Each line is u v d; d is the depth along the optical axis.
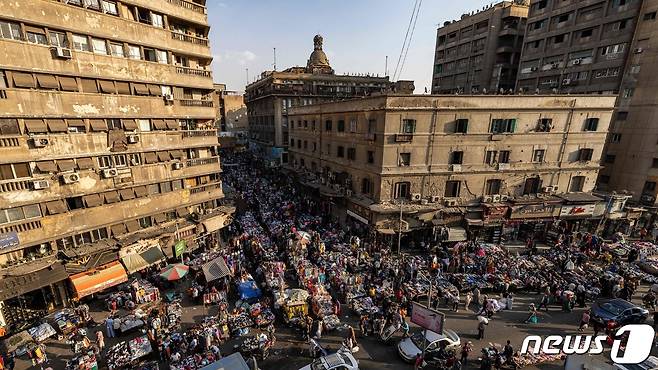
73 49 21.34
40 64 19.88
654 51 36.81
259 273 26.64
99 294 24.53
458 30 61.09
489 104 31.23
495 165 32.97
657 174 37.81
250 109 83.81
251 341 19.02
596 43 41.84
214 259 25.64
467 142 31.89
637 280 25.88
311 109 46.97
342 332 20.81
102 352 18.67
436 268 27.70
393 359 18.56
